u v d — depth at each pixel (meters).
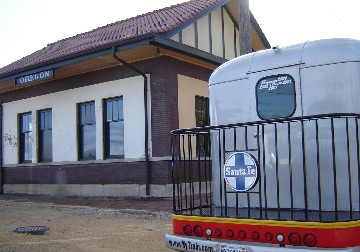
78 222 10.04
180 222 5.47
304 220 4.50
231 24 17.56
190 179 5.95
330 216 4.73
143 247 7.29
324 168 5.22
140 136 14.23
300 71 5.49
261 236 4.76
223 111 6.17
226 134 6.12
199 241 5.08
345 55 5.27
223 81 6.20
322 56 5.36
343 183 5.12
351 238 4.33
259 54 5.95
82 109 16.27
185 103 14.55
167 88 13.83
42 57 18.00
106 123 15.36
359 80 5.23
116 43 12.89
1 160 19.50
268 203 5.63
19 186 18.47
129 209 11.49
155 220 10.10
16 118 18.91
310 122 5.34
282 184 5.52
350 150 5.10
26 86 18.34
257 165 5.11
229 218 5.03
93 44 14.78
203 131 6.27
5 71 18.03
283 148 5.54
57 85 17.02
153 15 17.58
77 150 16.11
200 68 15.48
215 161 6.24
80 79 16.14
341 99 5.23
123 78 14.80
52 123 17.14
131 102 14.54
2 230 9.02
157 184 13.73
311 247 4.40
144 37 12.40
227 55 17.08
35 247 7.30
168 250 7.06
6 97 19.48
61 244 7.55
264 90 5.78
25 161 18.69
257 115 5.82
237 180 5.26
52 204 13.70
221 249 4.87
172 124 13.86
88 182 15.59
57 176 16.75
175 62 14.27
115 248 7.23
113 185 14.79
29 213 11.91
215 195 6.23
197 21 15.26
